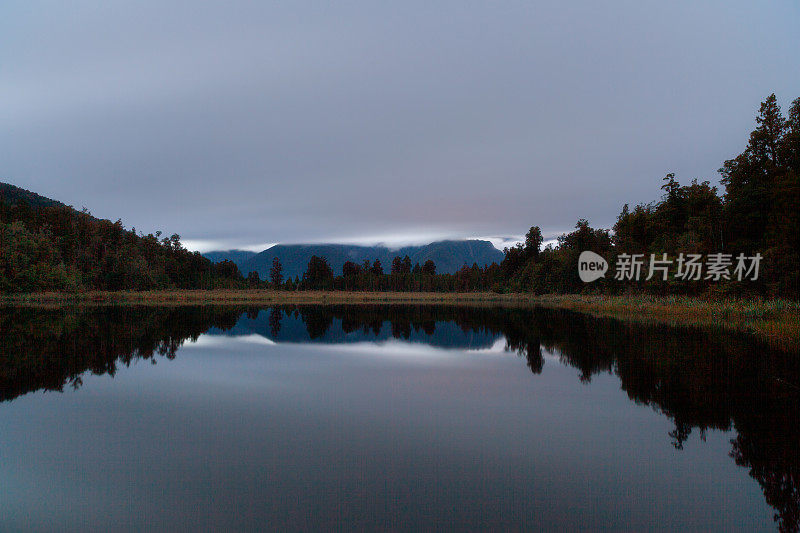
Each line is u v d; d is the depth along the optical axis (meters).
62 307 48.88
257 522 5.09
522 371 14.15
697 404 10.04
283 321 33.78
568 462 6.89
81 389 11.79
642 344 19.27
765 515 5.27
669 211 54.25
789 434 8.07
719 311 29.72
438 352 18.31
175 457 7.11
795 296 29.59
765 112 38.22
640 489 5.98
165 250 139.00
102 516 5.28
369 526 4.98
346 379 13.17
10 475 6.44
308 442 7.81
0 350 18.23
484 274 144.88
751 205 35.28
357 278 154.88
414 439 7.95
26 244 73.56
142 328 27.25
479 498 5.70
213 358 16.77
